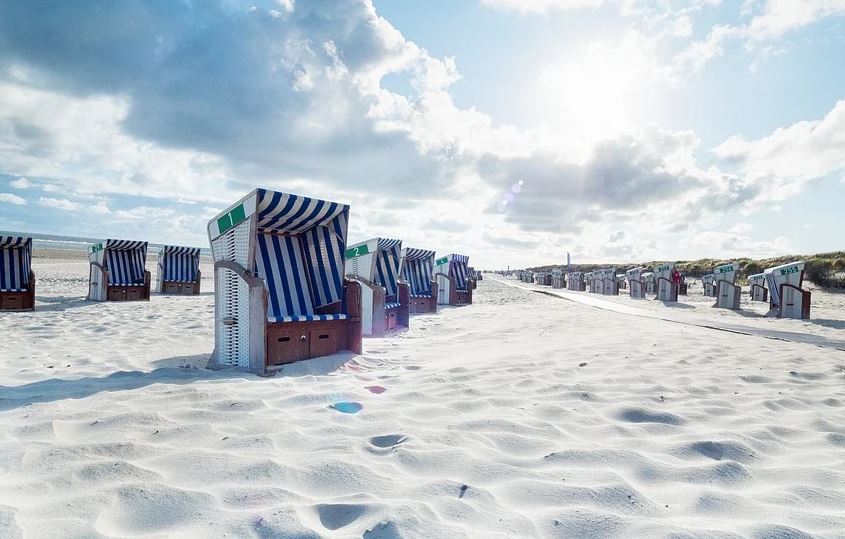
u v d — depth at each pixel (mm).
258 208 4504
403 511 1755
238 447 2451
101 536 1589
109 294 12250
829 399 3643
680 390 3850
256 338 4383
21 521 1629
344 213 5359
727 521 1792
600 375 4324
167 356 5234
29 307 9609
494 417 3021
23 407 2988
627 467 2305
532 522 1769
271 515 1735
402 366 4953
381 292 7520
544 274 41094
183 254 16141
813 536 1654
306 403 3307
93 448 2326
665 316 11836
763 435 2791
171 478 2068
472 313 12344
